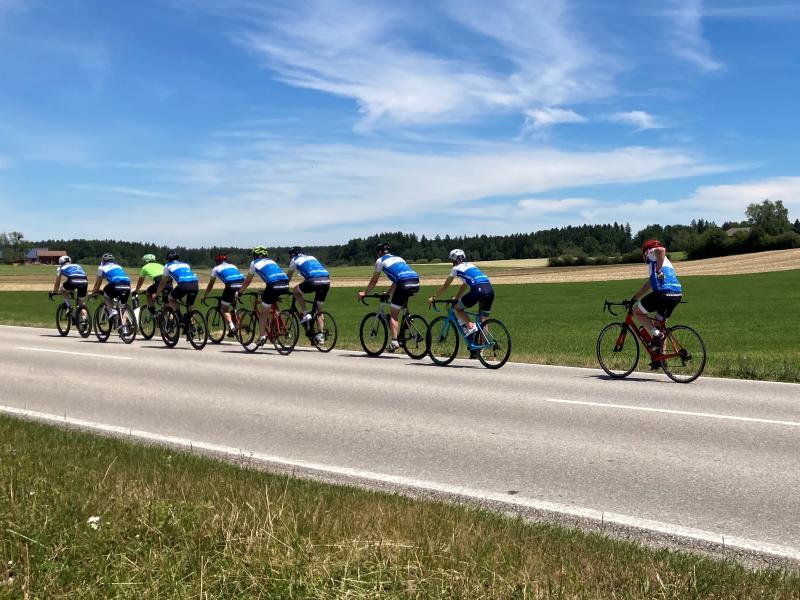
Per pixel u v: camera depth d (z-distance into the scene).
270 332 14.90
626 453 6.40
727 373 11.60
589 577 3.36
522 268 107.81
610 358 11.27
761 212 137.00
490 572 3.37
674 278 10.58
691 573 3.41
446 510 4.46
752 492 5.25
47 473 5.10
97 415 8.41
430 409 8.56
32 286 75.94
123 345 16.88
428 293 55.50
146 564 3.50
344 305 42.41
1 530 3.89
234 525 3.94
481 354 12.54
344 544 3.68
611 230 166.25
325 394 9.71
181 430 7.54
